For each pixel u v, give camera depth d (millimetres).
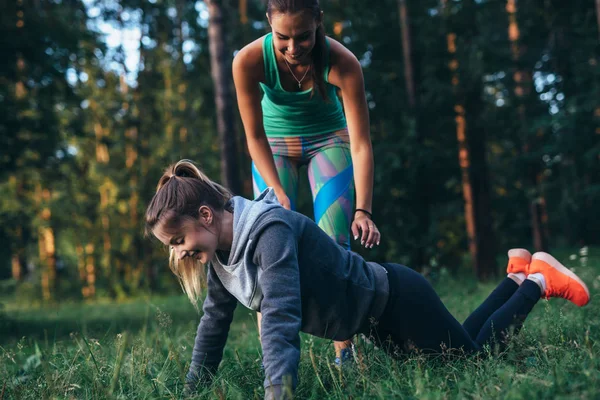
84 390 2814
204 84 22656
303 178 15258
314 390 2408
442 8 16359
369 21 16375
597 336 3092
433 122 15727
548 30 17000
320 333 2676
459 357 2652
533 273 3109
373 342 2789
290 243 2422
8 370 3422
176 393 2613
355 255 2725
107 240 24922
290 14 2750
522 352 2732
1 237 16031
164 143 24031
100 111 24094
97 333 3953
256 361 3113
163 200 2365
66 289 26172
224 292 2760
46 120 13195
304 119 3398
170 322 3170
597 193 18203
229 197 2537
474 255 15914
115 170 24422
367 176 3238
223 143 11469
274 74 3189
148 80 26359
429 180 15172
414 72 15383
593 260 12570
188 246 2393
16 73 12219
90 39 13641
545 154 16031
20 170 14102
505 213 19859
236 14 22344
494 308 3104
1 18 11648
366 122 3271
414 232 14586
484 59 15867
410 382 2314
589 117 14883
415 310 2693
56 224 24750
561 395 1979
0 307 10672
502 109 16672
